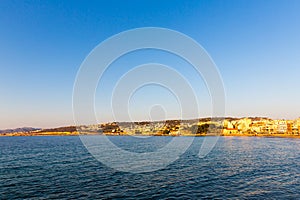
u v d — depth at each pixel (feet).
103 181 142.82
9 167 190.90
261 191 122.52
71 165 199.21
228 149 346.54
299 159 238.68
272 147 376.89
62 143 502.79
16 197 112.27
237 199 109.91
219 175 160.66
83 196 113.91
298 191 122.01
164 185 134.10
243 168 187.73
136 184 136.15
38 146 423.23
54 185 133.08
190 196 114.62
